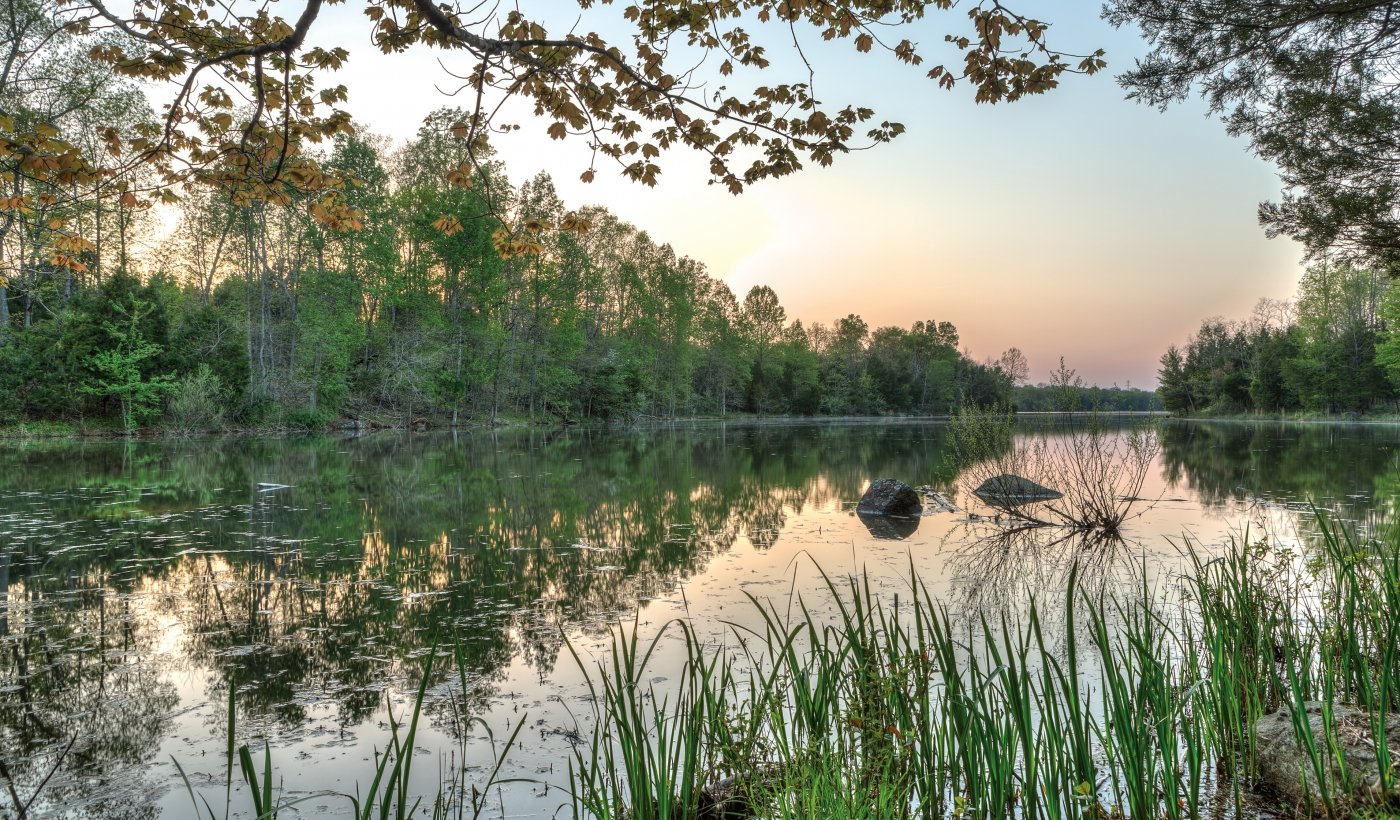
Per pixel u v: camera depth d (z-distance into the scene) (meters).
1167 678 3.29
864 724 2.82
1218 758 3.25
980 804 2.65
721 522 11.35
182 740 4.14
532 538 9.91
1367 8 5.91
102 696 4.75
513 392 44.97
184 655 5.46
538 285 43.00
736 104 4.39
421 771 3.73
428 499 13.38
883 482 12.53
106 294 26.52
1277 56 6.56
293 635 5.89
